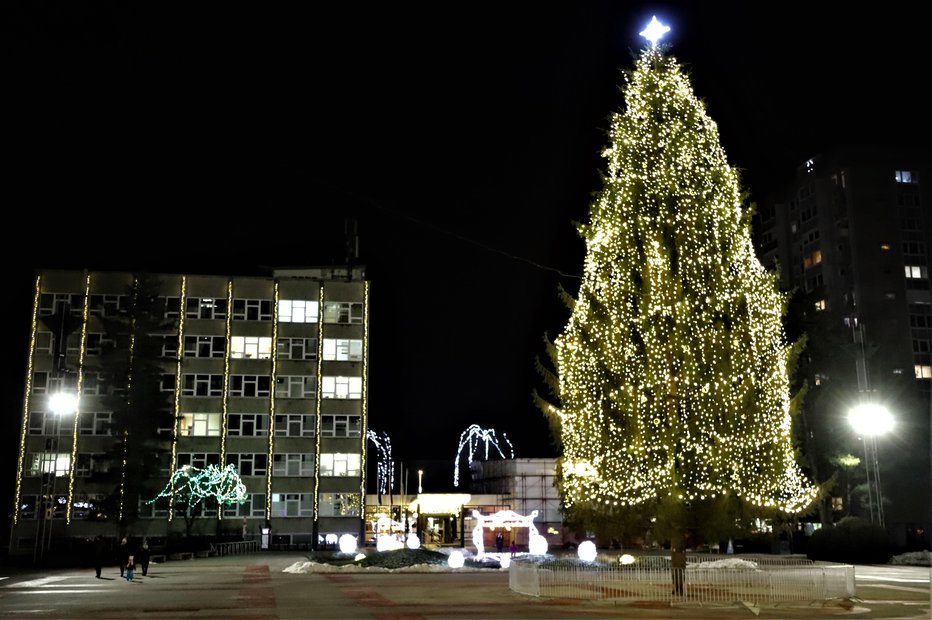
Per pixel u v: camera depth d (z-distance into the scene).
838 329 64.25
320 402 75.19
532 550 43.53
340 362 76.38
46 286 73.38
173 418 67.38
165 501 71.25
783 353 25.16
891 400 67.44
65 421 71.00
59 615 21.39
